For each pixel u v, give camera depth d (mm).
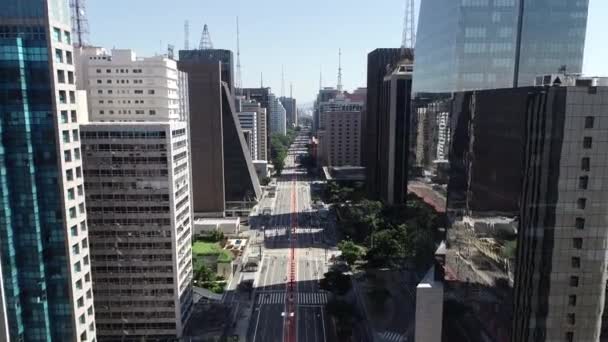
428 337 110250
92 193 127188
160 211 128500
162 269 132000
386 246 181625
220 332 140125
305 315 156250
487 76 135625
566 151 65812
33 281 97062
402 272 166750
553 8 135000
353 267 193000
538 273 70000
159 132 124375
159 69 147875
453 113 105062
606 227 67125
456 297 100500
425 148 141375
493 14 133125
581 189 66750
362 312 151750
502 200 76750
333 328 147375
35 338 99812
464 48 134125
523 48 136000
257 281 185000
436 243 119875
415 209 156000
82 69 148500
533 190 68562
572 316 70562
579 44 135625
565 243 68500
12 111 90562
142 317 134625
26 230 95000
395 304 155625
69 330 101625
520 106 70500
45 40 89875
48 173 94812
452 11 135625
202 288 167500
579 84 67938
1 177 91125
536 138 67312
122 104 149625
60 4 93375
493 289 80938
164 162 125938
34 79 91062
